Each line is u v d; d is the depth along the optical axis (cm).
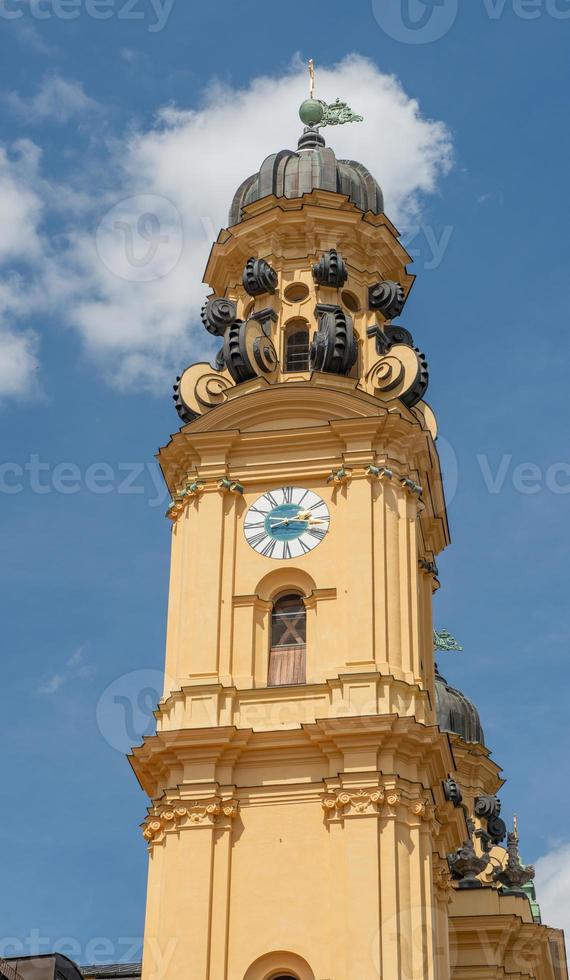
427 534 7081
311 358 6869
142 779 6225
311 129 7856
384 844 5812
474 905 7275
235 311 7200
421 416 7219
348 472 6550
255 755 6059
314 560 6444
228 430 6681
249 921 5800
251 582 6438
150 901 5969
